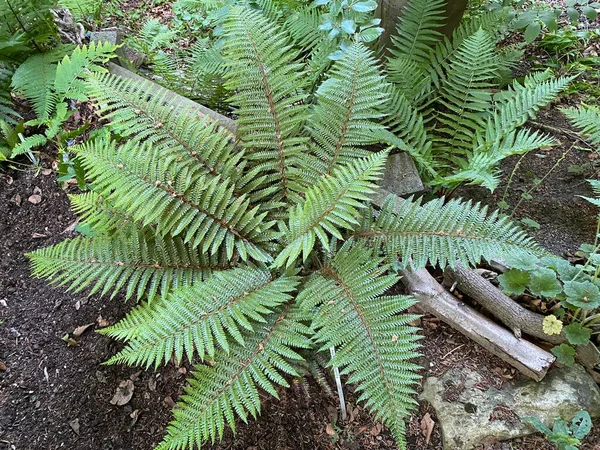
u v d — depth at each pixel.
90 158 0.95
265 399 1.06
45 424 1.05
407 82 1.42
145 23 1.95
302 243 0.91
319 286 0.97
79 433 1.04
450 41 1.64
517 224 1.34
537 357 1.02
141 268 1.02
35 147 1.51
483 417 1.00
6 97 1.50
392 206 1.07
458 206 1.02
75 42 1.65
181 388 1.08
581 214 1.36
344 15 1.34
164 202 0.96
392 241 1.03
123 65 1.63
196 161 1.07
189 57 1.81
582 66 1.72
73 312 1.21
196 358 1.12
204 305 0.91
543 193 1.42
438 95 1.59
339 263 1.01
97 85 1.06
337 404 1.05
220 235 1.01
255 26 1.11
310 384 1.07
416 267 0.98
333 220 0.90
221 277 0.98
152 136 1.05
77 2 1.73
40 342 1.17
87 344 1.16
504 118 1.25
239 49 1.10
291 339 0.92
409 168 1.31
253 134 1.12
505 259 1.09
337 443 1.01
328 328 0.91
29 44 1.58
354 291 0.94
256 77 1.10
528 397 1.02
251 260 1.10
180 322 0.88
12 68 1.56
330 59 1.29
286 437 1.02
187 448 1.00
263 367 0.90
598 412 1.01
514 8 1.83
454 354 1.10
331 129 1.11
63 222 1.38
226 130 1.16
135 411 1.06
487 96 1.31
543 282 1.01
